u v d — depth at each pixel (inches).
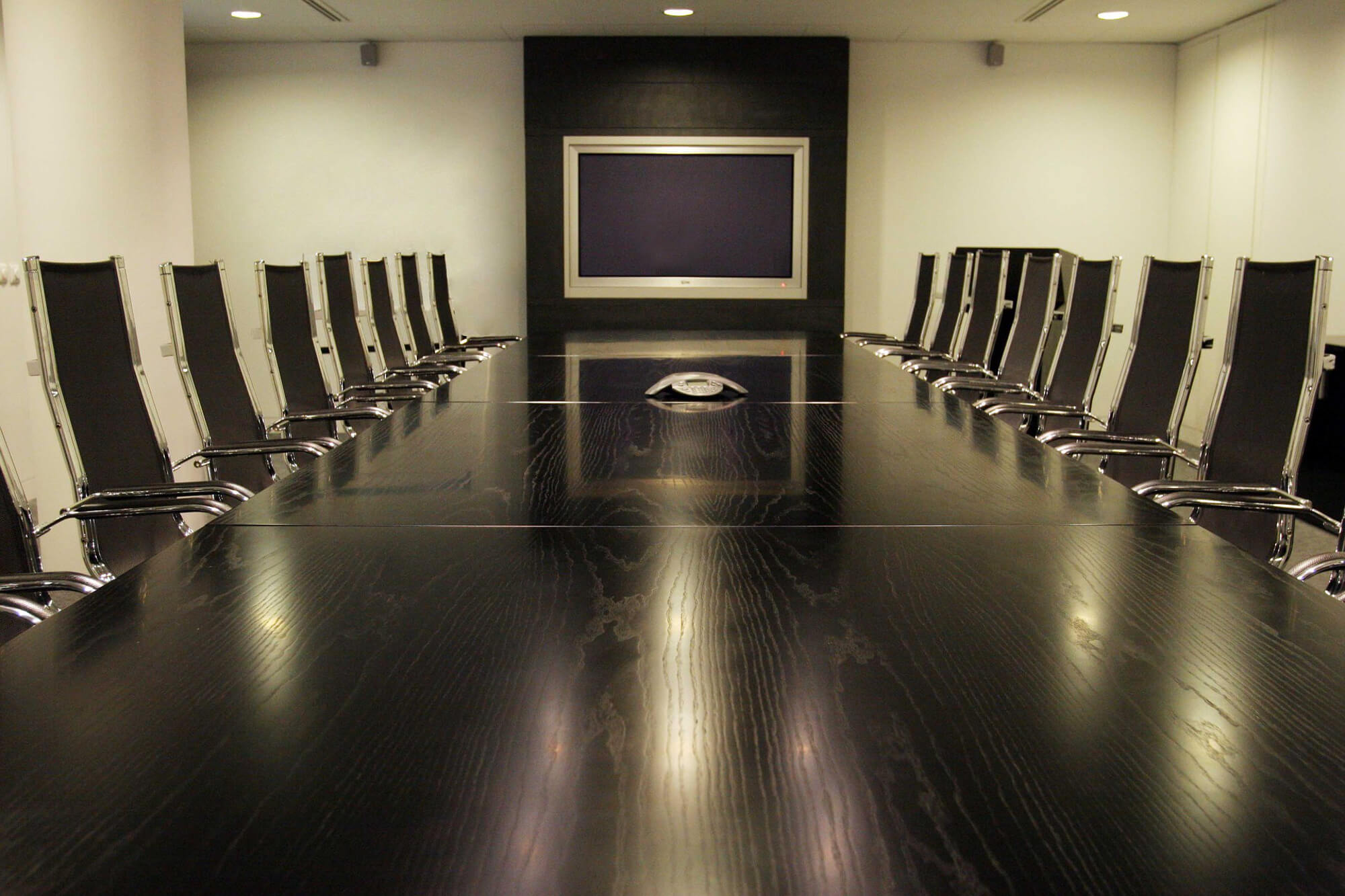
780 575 59.1
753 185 344.8
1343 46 269.6
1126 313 362.0
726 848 31.3
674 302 348.5
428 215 356.8
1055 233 359.9
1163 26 327.3
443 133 354.0
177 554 63.7
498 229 357.4
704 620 51.4
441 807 33.7
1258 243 308.2
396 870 30.2
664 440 105.3
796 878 29.8
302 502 77.8
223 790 35.0
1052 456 97.0
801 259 346.0
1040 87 354.3
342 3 295.7
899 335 362.6
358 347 203.2
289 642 48.7
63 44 196.1
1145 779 35.5
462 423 116.5
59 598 163.9
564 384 154.9
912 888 29.3
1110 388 368.2
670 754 37.2
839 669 45.1
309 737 38.9
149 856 31.1
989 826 32.5
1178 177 354.0
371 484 84.3
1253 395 117.9
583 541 66.6
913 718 40.3
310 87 352.2
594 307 348.2
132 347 118.6
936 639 48.9
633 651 47.3
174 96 229.1
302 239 357.4
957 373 210.8
